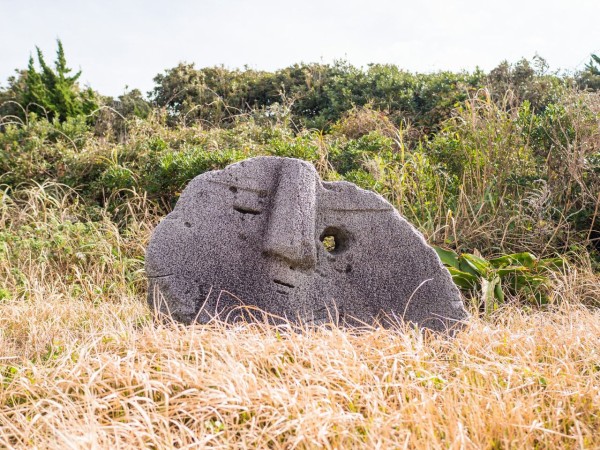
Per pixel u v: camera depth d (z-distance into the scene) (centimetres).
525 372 367
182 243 447
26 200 778
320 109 1288
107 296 587
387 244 465
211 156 739
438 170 768
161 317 439
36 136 853
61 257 632
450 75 1188
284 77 1367
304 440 303
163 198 760
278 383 348
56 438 310
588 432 312
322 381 346
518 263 603
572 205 688
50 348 424
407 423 321
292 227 441
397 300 461
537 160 748
